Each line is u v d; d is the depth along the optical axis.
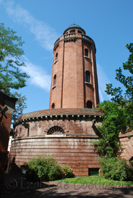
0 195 9.64
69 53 30.05
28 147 21.33
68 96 26.84
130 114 11.78
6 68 22.67
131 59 11.95
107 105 21.16
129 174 16.31
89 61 30.84
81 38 31.20
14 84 22.42
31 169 15.83
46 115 21.28
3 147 10.65
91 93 28.25
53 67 32.31
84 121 20.80
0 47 22.22
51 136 20.22
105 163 17.86
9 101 11.80
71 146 19.50
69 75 28.23
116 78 12.39
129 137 17.78
